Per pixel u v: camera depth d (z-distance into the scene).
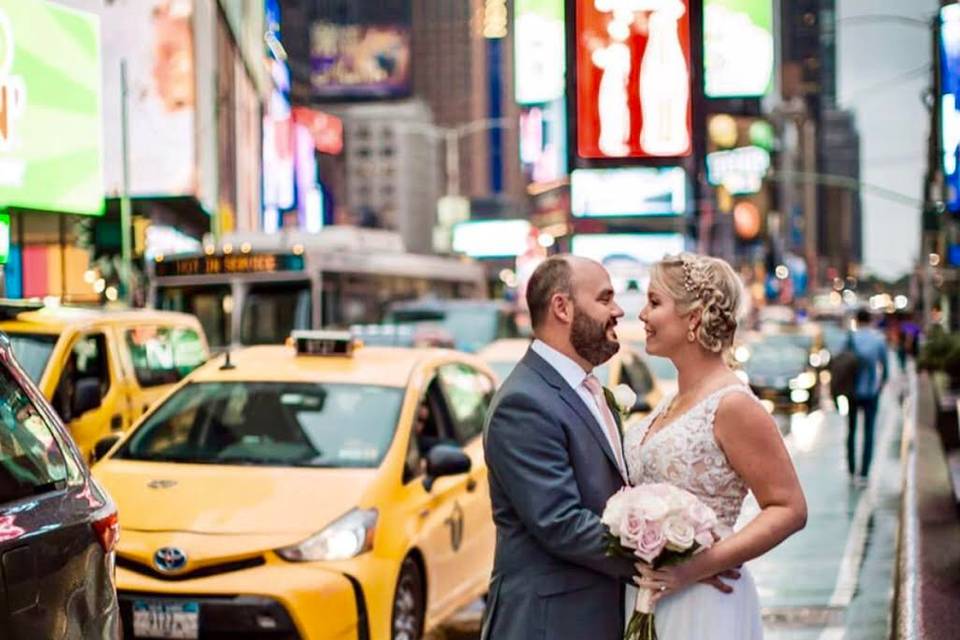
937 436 19.59
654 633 4.33
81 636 4.06
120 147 59.62
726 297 4.39
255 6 97.12
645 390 16.27
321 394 8.66
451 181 67.50
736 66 48.94
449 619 9.62
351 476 7.88
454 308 29.77
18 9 21.27
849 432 17.38
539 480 4.38
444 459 8.23
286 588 7.01
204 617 6.98
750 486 4.31
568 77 34.97
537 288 4.59
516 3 64.44
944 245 33.97
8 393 4.21
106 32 59.97
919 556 9.60
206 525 7.29
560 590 4.45
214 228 56.81
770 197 168.88
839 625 9.22
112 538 4.33
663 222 99.38
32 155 21.55
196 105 60.16
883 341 17.34
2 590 3.68
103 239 31.88
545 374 4.52
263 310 24.56
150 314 12.41
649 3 35.34
